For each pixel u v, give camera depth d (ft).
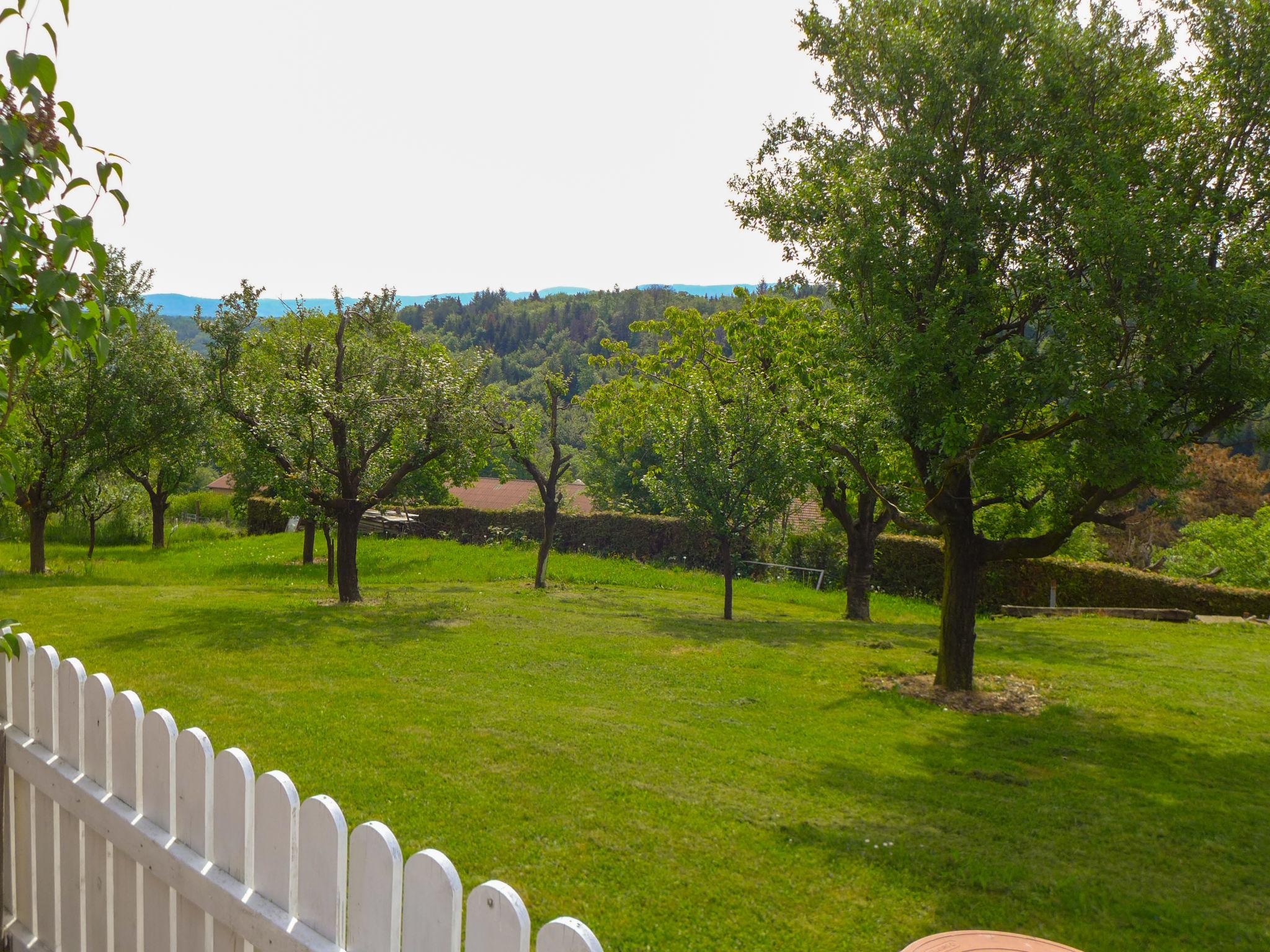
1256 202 32.30
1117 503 35.60
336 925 7.63
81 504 97.04
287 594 65.16
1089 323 30.14
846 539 95.35
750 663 44.39
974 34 34.81
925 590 89.10
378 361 61.05
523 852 19.49
